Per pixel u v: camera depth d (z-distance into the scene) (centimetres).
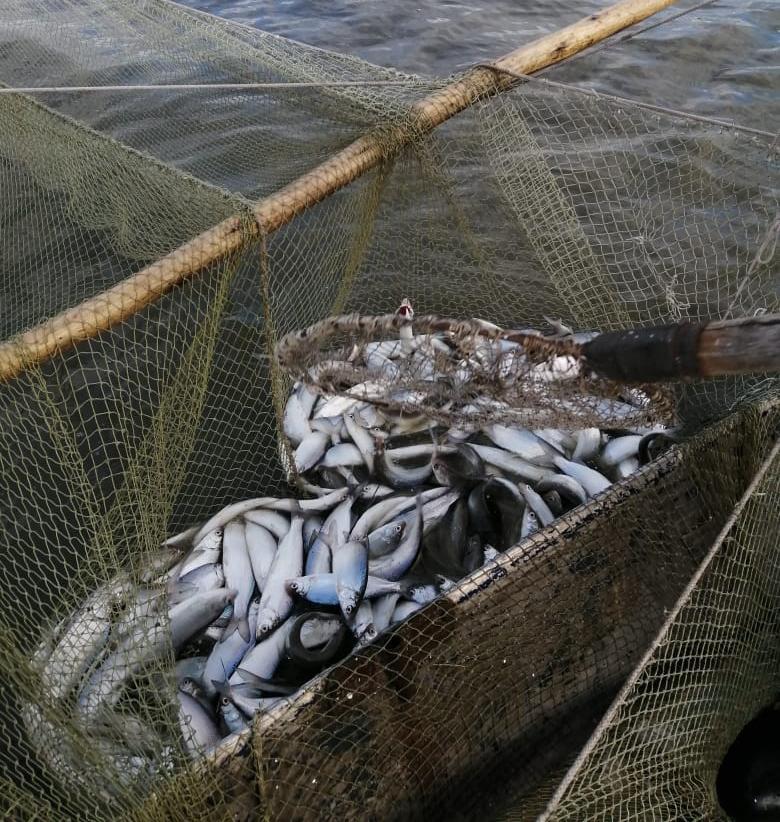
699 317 203
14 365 134
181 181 160
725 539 122
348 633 157
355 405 188
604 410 115
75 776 120
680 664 124
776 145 159
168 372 170
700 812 117
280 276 208
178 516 176
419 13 365
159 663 132
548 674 138
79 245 215
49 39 249
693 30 334
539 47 176
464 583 139
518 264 216
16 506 166
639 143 239
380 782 126
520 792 133
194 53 211
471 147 212
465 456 180
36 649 133
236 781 120
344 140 180
